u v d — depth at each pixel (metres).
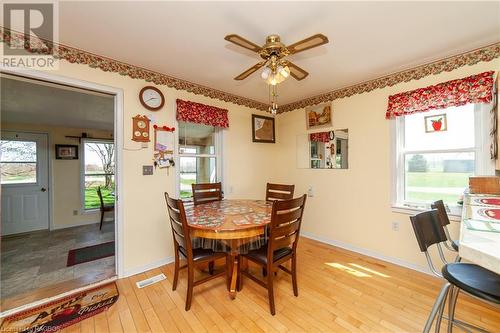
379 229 2.72
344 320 1.66
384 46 2.01
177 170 2.72
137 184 2.40
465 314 1.68
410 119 2.55
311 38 1.43
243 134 3.49
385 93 2.65
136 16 1.60
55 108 3.25
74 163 4.57
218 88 3.05
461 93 2.08
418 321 1.64
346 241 3.05
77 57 2.05
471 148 2.15
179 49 2.06
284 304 1.85
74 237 3.77
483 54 2.01
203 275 2.35
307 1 1.45
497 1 1.44
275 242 1.75
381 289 2.06
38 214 4.20
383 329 1.57
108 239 3.65
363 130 2.85
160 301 1.91
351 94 2.96
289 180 3.80
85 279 2.27
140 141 2.42
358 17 1.61
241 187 3.47
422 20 1.65
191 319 1.69
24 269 2.52
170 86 2.66
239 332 1.56
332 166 3.20
